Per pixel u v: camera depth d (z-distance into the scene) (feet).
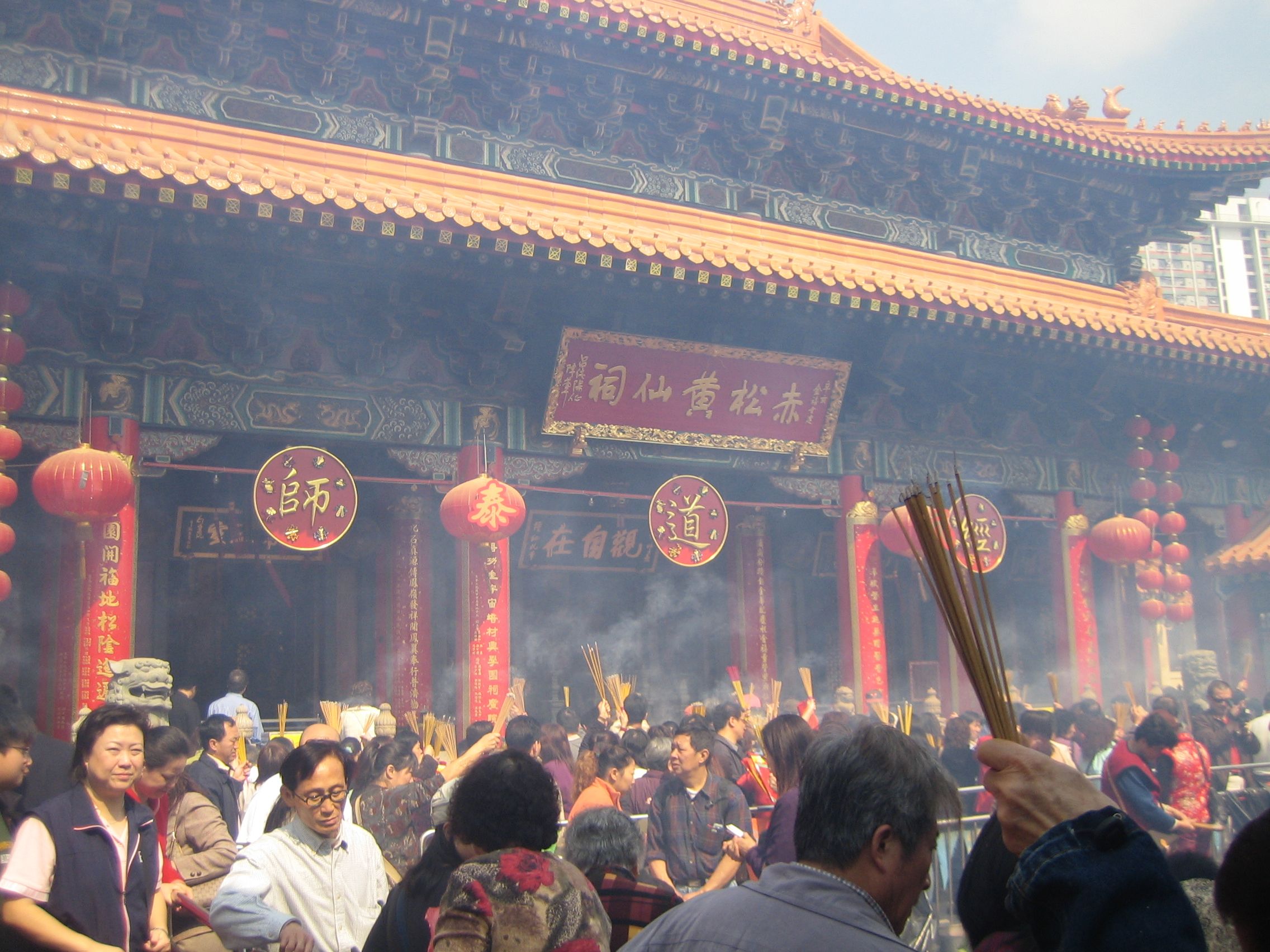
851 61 98.58
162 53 67.62
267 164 65.62
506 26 72.43
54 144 48.83
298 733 75.05
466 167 75.05
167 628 79.61
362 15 69.77
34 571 70.03
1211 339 82.84
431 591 77.97
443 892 18.06
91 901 21.89
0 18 63.16
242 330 62.59
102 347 59.21
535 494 88.58
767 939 10.94
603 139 80.38
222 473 79.82
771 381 74.69
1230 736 55.16
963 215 95.76
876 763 12.27
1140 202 100.12
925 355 81.97
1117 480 94.12
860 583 80.18
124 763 22.80
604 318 70.03
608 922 15.94
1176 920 8.33
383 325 66.13
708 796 31.40
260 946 22.41
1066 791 9.34
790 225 87.10
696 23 75.15
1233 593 98.53
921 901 36.04
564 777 40.22
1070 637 89.20
